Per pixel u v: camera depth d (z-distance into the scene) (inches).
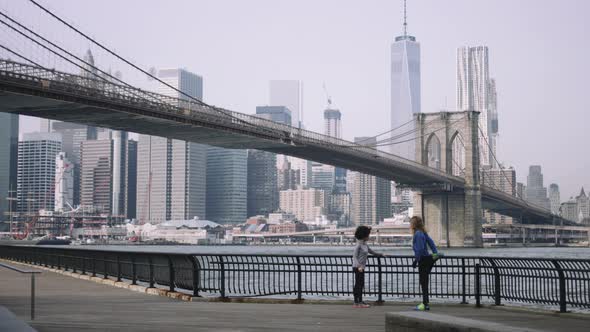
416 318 454.3
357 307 862.5
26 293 1099.9
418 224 819.4
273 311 815.1
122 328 648.4
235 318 738.2
